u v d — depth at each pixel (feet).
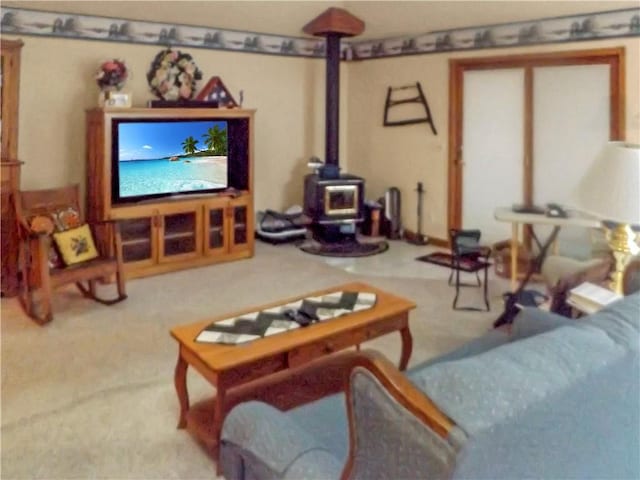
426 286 16.19
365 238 22.07
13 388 10.13
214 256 18.30
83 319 13.46
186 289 15.78
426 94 20.86
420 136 21.31
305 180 21.39
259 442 5.64
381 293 10.54
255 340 8.39
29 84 16.31
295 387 9.30
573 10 16.33
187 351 8.30
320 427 6.46
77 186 15.40
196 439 8.64
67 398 9.81
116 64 16.26
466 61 19.39
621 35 15.70
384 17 19.66
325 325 9.00
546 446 4.35
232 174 19.24
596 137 16.61
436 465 3.84
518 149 18.49
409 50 21.21
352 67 23.63
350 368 4.34
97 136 16.05
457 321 13.46
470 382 4.06
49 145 16.89
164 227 17.16
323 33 19.92
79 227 14.38
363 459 4.41
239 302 14.74
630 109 15.81
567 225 14.67
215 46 19.89
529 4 16.65
